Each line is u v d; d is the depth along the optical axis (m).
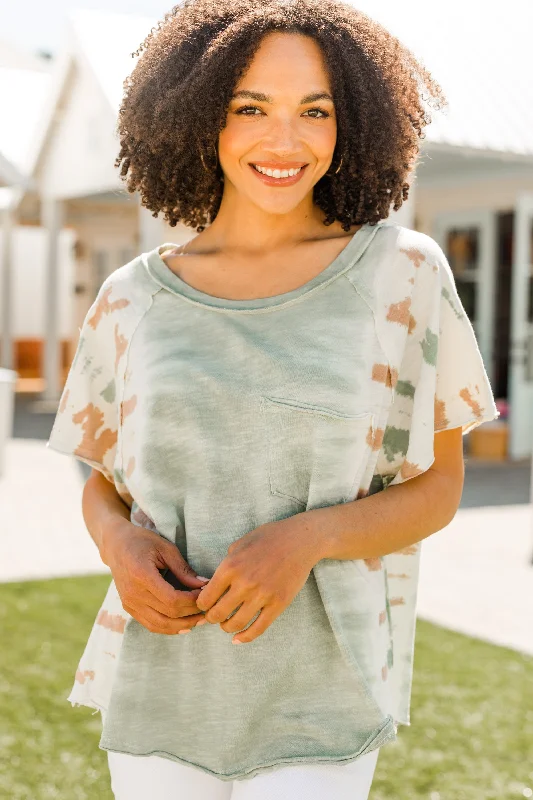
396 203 1.80
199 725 1.54
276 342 1.52
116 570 1.54
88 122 11.95
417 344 1.57
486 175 10.91
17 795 3.10
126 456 1.63
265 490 1.51
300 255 1.61
